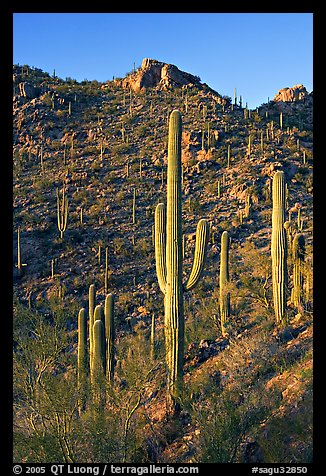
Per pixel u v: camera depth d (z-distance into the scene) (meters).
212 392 11.34
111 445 10.41
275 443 9.00
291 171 48.12
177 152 14.17
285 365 12.98
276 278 17.92
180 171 14.35
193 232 40.12
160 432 12.38
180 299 14.01
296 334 15.91
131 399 11.70
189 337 20.38
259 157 50.69
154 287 34.53
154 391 14.74
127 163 53.84
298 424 8.97
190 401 11.51
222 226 39.72
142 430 11.85
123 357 13.38
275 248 17.94
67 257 38.88
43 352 12.41
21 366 11.45
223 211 43.34
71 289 35.06
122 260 38.53
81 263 38.16
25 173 54.59
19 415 11.16
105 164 54.47
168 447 11.79
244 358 13.52
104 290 34.78
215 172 50.09
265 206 43.03
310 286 18.36
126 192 48.84
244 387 11.14
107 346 14.57
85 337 16.22
